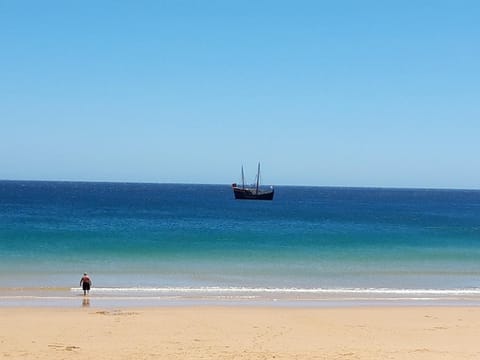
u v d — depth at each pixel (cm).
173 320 2512
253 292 3362
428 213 13712
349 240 6494
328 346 2069
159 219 9781
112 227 7819
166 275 3959
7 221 8738
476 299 3241
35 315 2588
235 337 2208
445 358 1873
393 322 2547
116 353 1906
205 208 13850
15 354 1886
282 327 2414
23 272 3988
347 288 3566
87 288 3189
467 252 5497
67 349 1962
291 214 12100
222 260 4734
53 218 9512
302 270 4291
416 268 4494
